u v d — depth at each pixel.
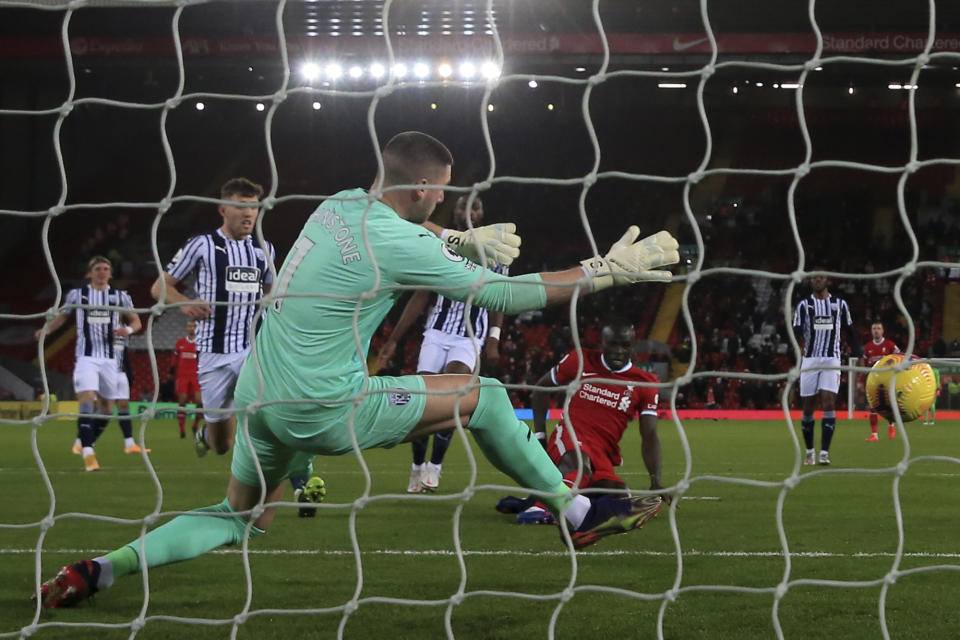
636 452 14.52
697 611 4.39
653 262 3.89
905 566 5.38
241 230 8.23
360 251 3.94
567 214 37.72
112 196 37.56
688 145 38.56
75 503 8.28
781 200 37.53
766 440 17.58
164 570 5.31
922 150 37.91
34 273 34.47
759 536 6.45
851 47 27.77
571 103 36.91
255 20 29.39
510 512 7.52
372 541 6.24
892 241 35.72
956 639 3.90
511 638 3.96
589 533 4.62
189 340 18.36
